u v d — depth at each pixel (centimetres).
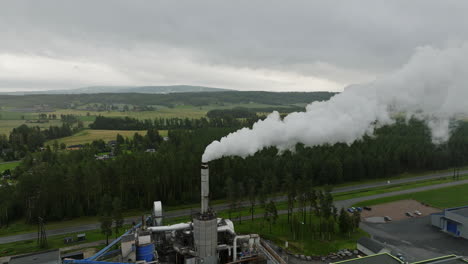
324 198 8081
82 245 6931
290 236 7456
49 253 5106
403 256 6431
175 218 8594
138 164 9975
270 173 10912
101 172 9344
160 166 9981
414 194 10556
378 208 9331
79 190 9012
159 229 5794
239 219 8525
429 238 7319
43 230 7525
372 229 7856
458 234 7406
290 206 8531
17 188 8825
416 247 6862
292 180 9412
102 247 6794
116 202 7794
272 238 7331
